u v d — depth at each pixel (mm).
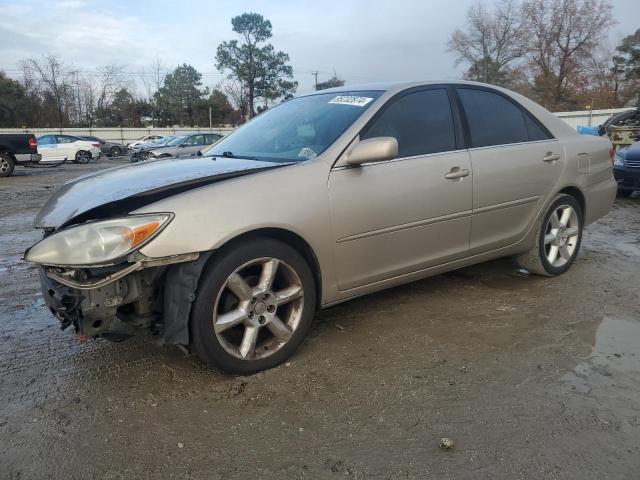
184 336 2740
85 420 2609
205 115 68750
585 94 52625
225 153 3816
